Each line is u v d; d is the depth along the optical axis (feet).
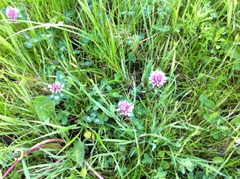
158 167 0.97
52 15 1.14
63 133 0.98
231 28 1.12
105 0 1.14
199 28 1.12
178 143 0.97
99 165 0.97
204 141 1.01
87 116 1.00
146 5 1.13
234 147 0.98
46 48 1.11
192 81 1.07
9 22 1.00
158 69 1.05
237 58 1.08
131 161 0.98
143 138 0.99
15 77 1.07
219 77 1.03
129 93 1.04
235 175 0.95
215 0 1.16
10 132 0.99
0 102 1.00
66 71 1.02
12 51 1.05
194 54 1.12
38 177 0.93
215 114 0.94
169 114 1.02
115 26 1.11
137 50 1.10
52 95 0.99
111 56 1.05
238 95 1.05
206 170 0.92
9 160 0.99
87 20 1.14
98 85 1.07
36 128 0.99
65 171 0.97
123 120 0.99
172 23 1.12
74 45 1.15
